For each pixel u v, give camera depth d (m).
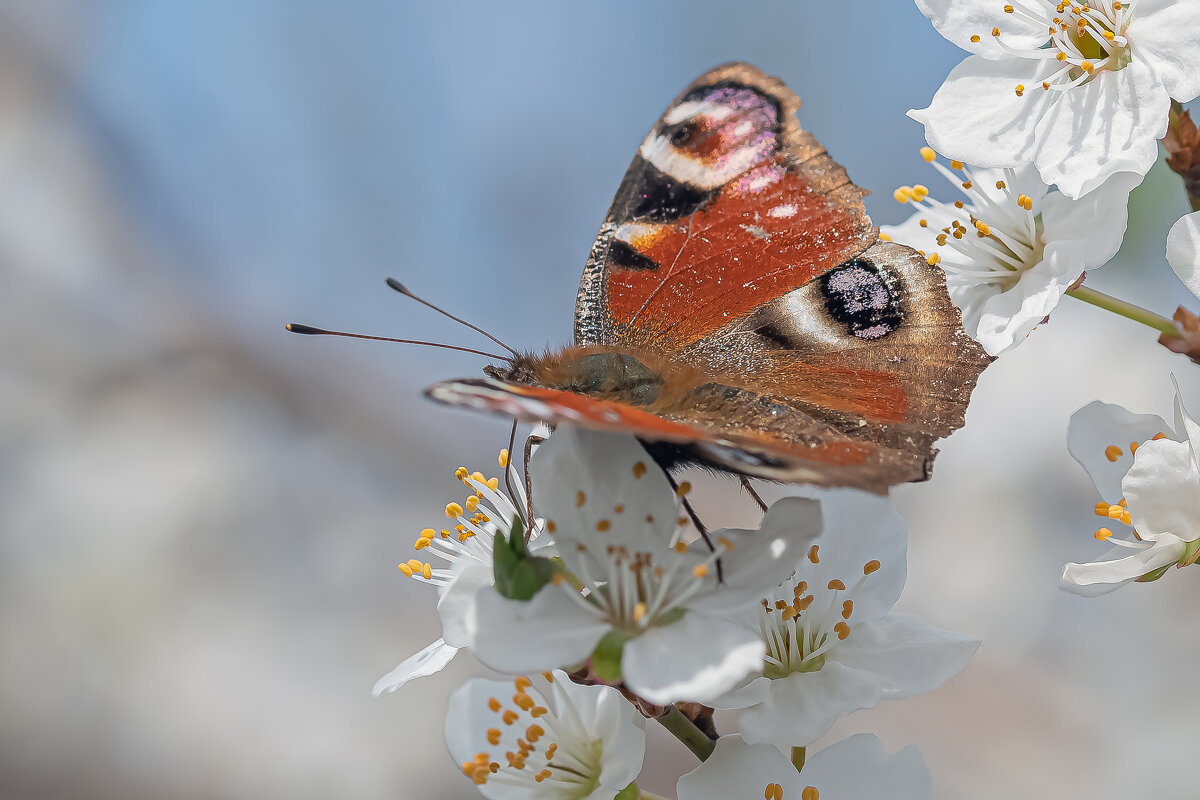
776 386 0.33
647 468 0.32
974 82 0.34
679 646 0.31
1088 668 0.51
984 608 0.52
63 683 0.52
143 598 0.53
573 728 0.33
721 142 0.34
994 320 0.34
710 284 0.34
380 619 0.53
